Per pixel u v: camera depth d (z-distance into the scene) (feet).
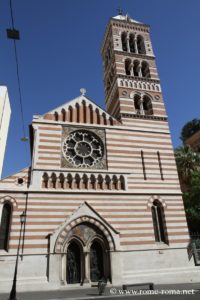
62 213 94.43
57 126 110.22
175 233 102.32
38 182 97.09
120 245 95.09
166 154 117.80
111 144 113.60
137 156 113.80
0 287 80.07
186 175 150.51
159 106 131.13
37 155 102.01
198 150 220.23
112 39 150.30
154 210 106.01
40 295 73.92
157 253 97.14
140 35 157.89
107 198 101.30
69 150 108.47
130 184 106.73
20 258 84.89
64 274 87.30
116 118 128.16
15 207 91.35
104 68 165.58
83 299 68.49
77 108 118.32
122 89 130.93
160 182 110.73
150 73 141.38
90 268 91.45
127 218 99.91
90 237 93.76
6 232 88.58
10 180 95.40
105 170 106.73
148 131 121.08
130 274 91.76
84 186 102.06
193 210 130.00
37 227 90.02
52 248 87.97
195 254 100.42
